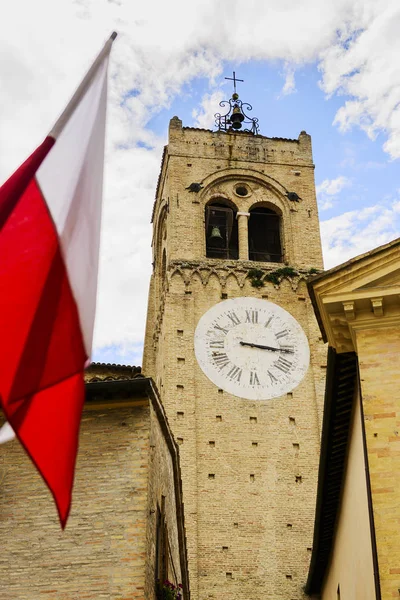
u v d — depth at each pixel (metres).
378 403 26.05
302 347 55.84
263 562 47.56
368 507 25.97
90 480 25.67
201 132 65.44
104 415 26.88
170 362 54.34
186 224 61.06
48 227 17.05
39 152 17.53
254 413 52.84
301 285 58.41
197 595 46.31
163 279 63.91
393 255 28.27
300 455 51.44
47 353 16.22
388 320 27.66
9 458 26.28
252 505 49.44
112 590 23.83
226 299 57.19
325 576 40.03
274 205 63.66
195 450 51.06
